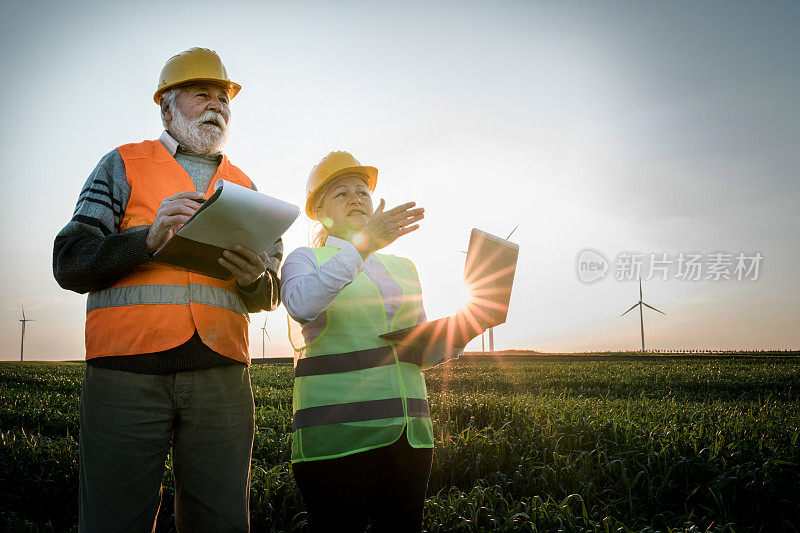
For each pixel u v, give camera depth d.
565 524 3.76
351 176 2.68
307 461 2.15
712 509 4.10
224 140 2.52
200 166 2.50
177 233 1.86
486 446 5.41
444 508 4.05
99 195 2.19
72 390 16.73
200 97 2.45
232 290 2.36
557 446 5.38
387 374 2.24
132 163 2.32
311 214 2.87
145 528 2.09
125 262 2.00
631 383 18.61
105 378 2.06
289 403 10.87
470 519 3.87
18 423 8.91
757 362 33.50
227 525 2.16
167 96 2.47
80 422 2.13
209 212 1.81
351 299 2.34
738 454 4.95
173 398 2.14
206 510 2.16
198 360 2.16
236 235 1.97
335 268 2.11
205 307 2.20
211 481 2.17
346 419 2.12
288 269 2.42
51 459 5.20
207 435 2.18
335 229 2.69
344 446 2.10
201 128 2.44
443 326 2.19
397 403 2.20
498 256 2.13
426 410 2.37
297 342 2.42
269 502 4.10
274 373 23.08
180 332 2.12
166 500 4.23
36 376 21.00
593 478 4.73
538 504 4.05
